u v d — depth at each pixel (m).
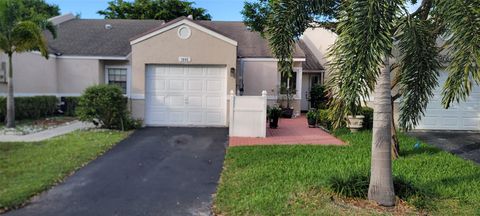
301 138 11.56
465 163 8.16
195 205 5.71
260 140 11.16
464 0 4.12
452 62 4.23
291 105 18.86
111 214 5.32
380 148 5.53
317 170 7.34
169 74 14.02
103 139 10.79
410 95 5.89
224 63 13.79
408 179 6.60
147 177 7.20
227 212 5.34
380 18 3.89
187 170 7.75
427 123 13.29
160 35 13.68
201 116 14.15
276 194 5.93
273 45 5.25
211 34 13.68
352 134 11.80
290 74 5.38
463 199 5.83
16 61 16.02
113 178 7.09
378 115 5.52
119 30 21.17
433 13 4.89
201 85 14.09
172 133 12.36
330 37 20.06
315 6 5.19
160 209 5.54
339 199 5.73
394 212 5.32
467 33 4.07
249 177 6.92
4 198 5.65
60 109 18.25
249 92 18.56
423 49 5.37
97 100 12.52
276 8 5.19
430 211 5.39
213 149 9.87
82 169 7.66
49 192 6.18
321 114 13.58
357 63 3.94
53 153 8.80
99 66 18.47
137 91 13.80
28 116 15.90
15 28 12.76
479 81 4.16
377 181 5.57
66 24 21.55
